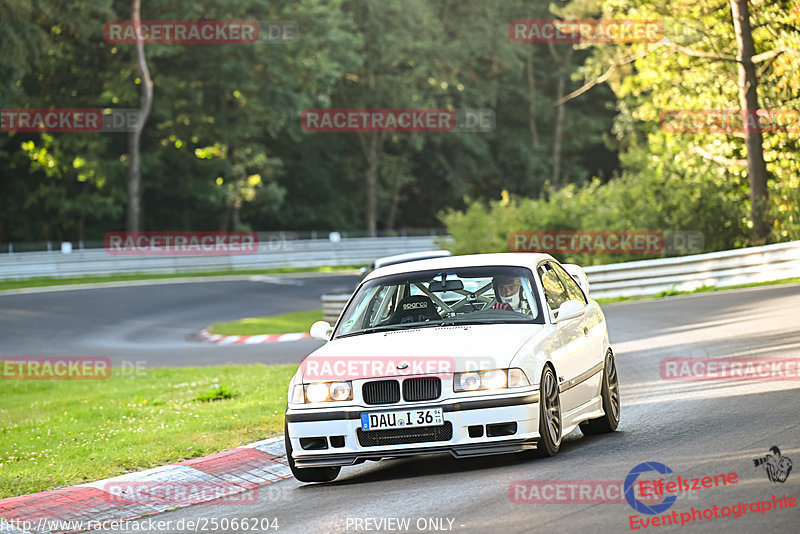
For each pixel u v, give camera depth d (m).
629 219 118.00
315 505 28.53
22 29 180.62
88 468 36.44
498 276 34.66
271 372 65.50
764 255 96.75
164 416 49.44
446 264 35.72
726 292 91.56
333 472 33.22
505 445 29.97
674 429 34.66
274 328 108.44
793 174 117.50
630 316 81.69
